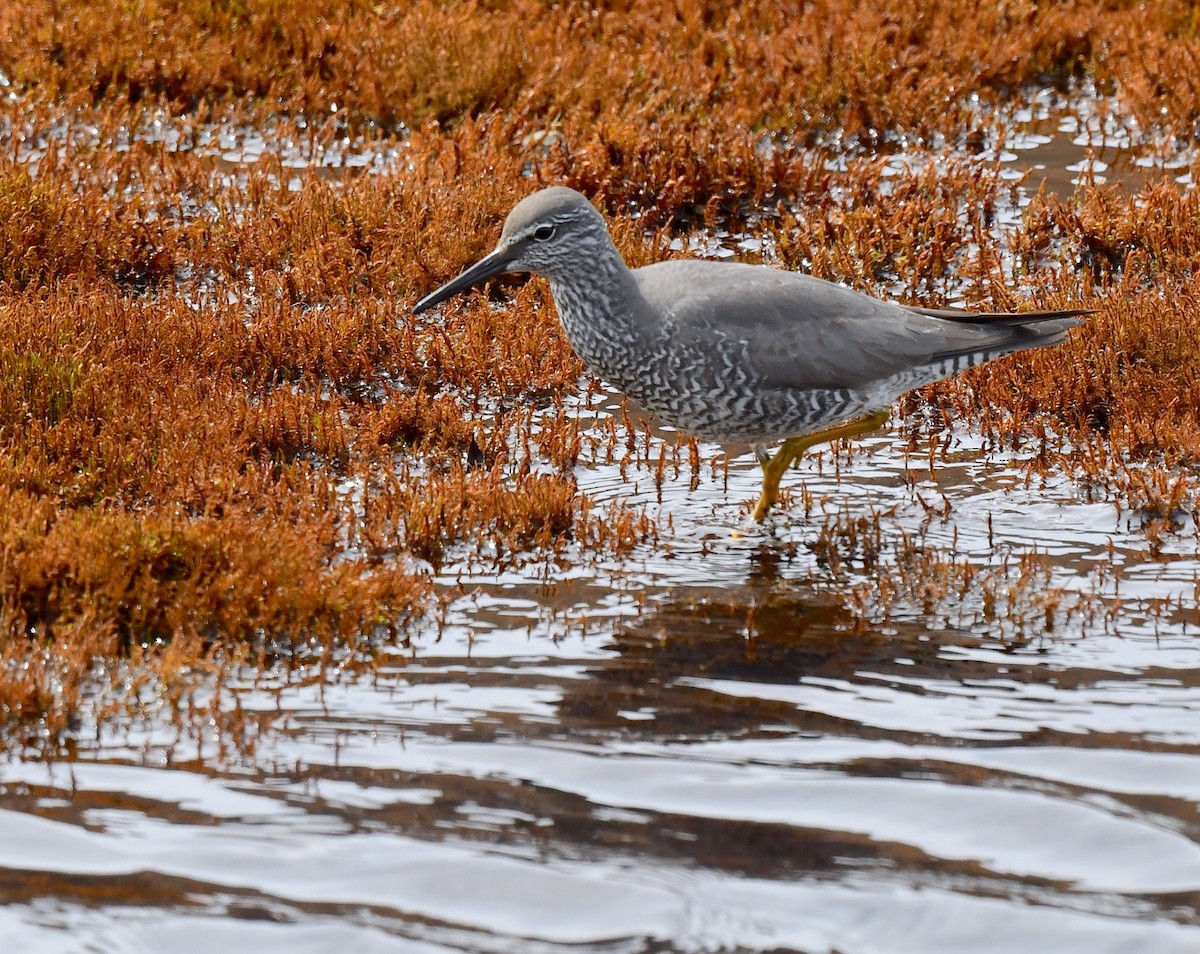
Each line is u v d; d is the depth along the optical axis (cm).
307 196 1666
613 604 1056
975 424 1361
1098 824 782
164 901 713
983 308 1541
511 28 2106
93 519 1046
